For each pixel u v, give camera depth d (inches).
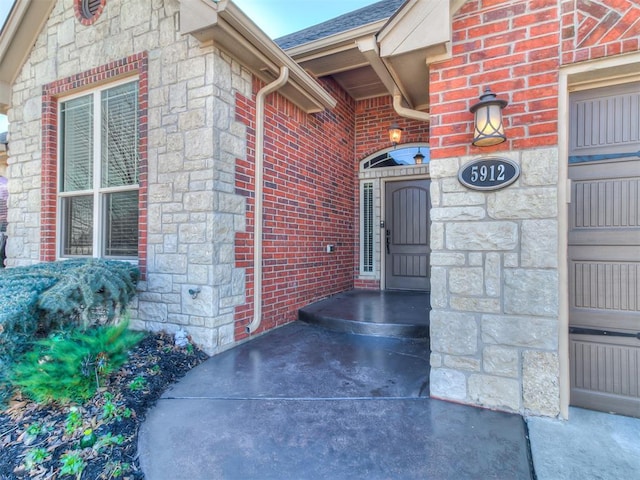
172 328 135.9
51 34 172.7
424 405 93.8
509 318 89.8
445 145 97.1
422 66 104.7
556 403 85.7
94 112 163.0
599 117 89.1
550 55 86.4
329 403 94.9
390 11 189.2
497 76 91.5
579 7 84.0
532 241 87.7
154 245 140.3
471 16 94.4
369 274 249.4
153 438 78.8
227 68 136.3
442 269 97.0
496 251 91.1
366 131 252.8
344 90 239.3
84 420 82.9
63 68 168.6
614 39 81.0
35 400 90.8
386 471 67.9
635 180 86.2
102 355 96.8
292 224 181.3
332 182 223.9
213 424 84.6
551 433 80.3
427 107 140.7
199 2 117.9
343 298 213.6
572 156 91.0
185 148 133.8
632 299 86.6
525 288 88.3
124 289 126.6
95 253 160.6
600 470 67.8
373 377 111.5
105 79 155.5
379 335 153.6
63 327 105.4
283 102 174.1
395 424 84.4
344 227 240.2
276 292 167.8
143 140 142.9
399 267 242.5
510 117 89.9
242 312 145.1
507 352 90.0
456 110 96.0
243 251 145.7
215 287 130.2
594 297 90.0
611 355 88.8
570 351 92.4
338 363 123.3
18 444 75.7
